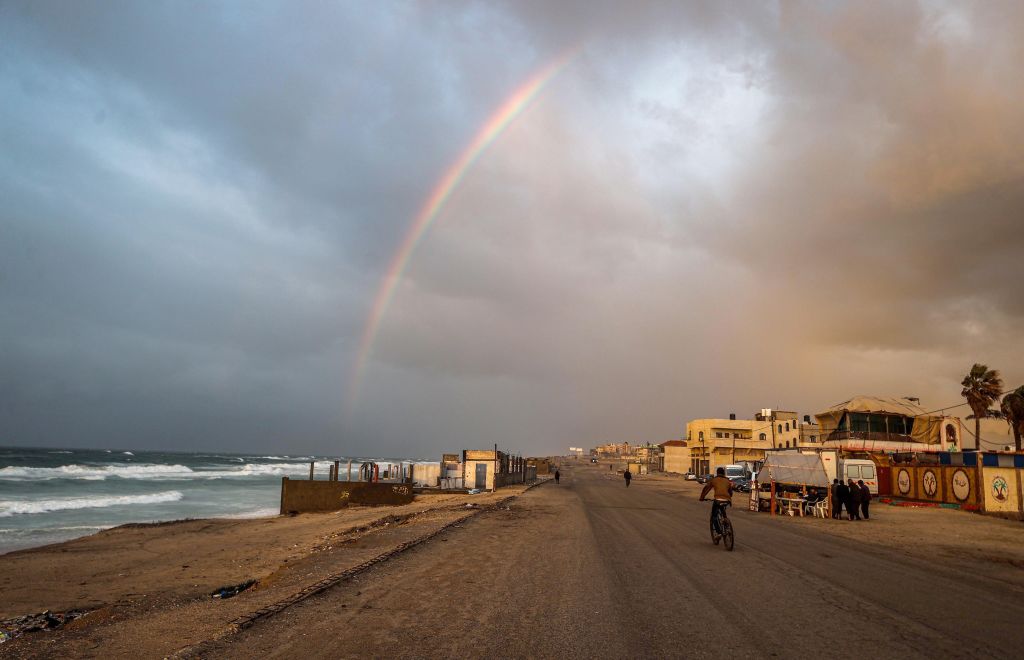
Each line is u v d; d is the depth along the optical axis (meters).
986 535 19.81
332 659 5.86
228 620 7.29
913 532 20.39
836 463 37.00
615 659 5.91
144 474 84.44
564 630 6.92
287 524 29.58
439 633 6.77
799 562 12.55
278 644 6.34
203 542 23.44
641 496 39.41
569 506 28.27
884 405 51.28
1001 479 28.33
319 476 92.81
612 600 8.48
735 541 15.98
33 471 77.31
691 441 94.75
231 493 57.09
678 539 16.12
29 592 13.89
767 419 92.12
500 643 6.40
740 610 8.00
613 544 14.72
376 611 7.76
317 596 8.63
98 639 6.64
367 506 39.00
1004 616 8.06
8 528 30.59
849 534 19.25
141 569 17.09
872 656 6.15
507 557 12.35
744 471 55.56
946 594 9.56
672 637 6.69
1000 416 53.84
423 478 51.78
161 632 6.85
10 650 6.38
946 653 6.29
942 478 32.97
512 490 48.44
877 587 9.98
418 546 13.88
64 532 28.89
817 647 6.41
